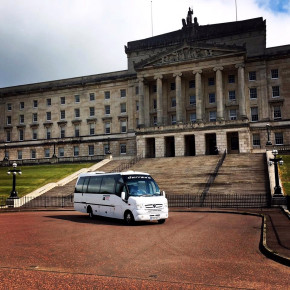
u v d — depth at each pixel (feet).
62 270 36.40
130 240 54.95
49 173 199.00
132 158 227.81
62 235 60.85
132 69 296.10
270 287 30.63
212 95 257.34
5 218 95.66
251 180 139.13
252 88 249.96
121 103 292.61
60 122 309.63
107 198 86.02
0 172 223.51
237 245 49.85
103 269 36.81
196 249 47.26
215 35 271.90
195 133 237.04
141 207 75.56
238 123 227.40
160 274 34.83
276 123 241.14
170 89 270.87
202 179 148.46
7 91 334.65
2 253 45.34
